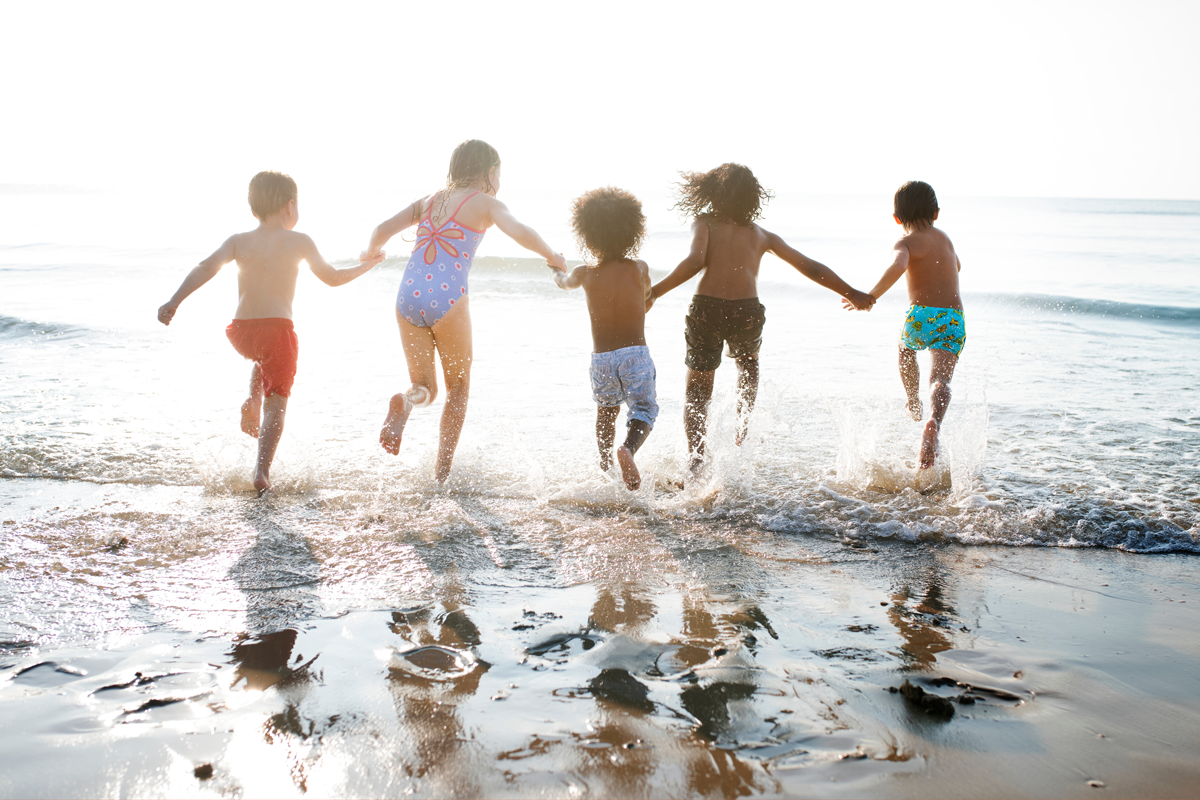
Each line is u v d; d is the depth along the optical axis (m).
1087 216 52.47
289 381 3.99
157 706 1.97
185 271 14.45
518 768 1.72
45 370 6.39
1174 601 2.73
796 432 4.82
